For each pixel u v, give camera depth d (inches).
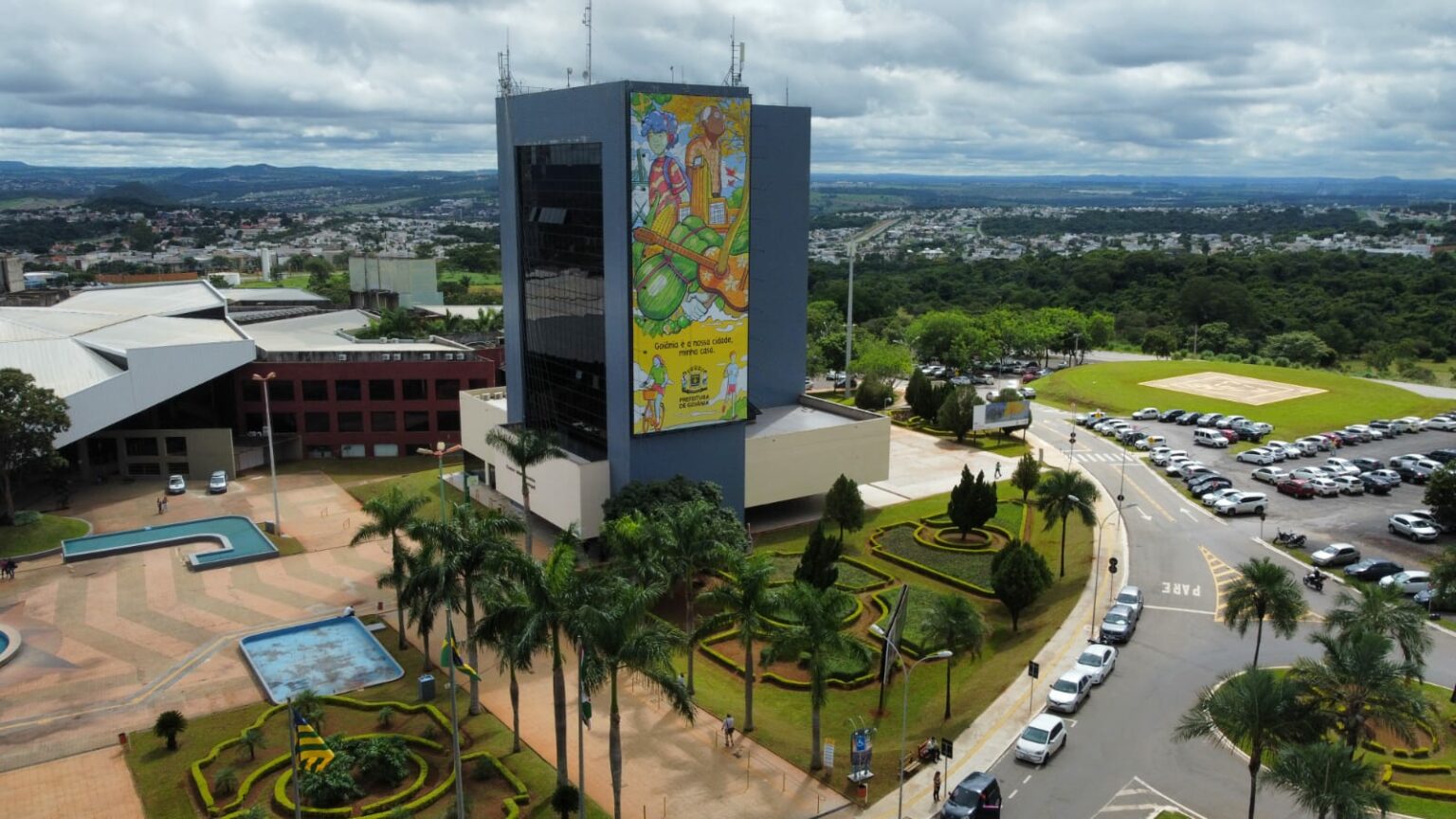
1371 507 4259.4
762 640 2920.8
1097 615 3038.9
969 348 7549.2
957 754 2281.0
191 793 2167.8
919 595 3235.7
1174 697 2541.8
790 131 4330.7
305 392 5211.6
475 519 2640.3
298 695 2485.2
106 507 4355.3
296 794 1915.6
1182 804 2085.4
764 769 2245.3
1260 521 4047.7
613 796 2069.4
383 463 5182.1
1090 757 2263.8
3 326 5182.1
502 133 4079.7
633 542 2751.0
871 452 4242.1
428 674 2726.4
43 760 2319.1
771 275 4429.1
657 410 3538.4
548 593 1969.7
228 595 3344.0
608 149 3380.9
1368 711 1923.0
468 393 4709.6
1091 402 6565.0
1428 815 2006.6
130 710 2561.5
